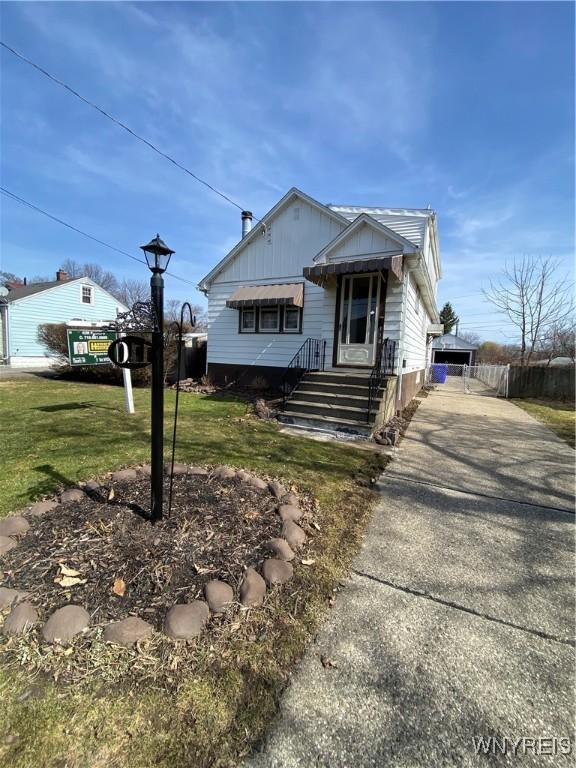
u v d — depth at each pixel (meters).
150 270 2.59
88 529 2.60
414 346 11.28
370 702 1.57
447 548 2.86
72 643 1.74
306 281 10.16
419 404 11.02
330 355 9.10
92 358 7.37
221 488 3.42
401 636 1.95
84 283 25.00
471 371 27.55
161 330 2.62
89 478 3.75
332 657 1.79
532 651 1.87
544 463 5.12
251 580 2.21
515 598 2.29
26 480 3.68
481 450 5.75
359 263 7.47
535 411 10.15
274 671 1.69
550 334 21.48
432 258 14.52
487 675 1.72
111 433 5.72
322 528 3.06
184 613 1.90
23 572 2.16
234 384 11.42
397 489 4.03
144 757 1.31
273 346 10.78
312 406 7.12
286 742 1.39
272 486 3.64
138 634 1.79
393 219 11.31
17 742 1.34
